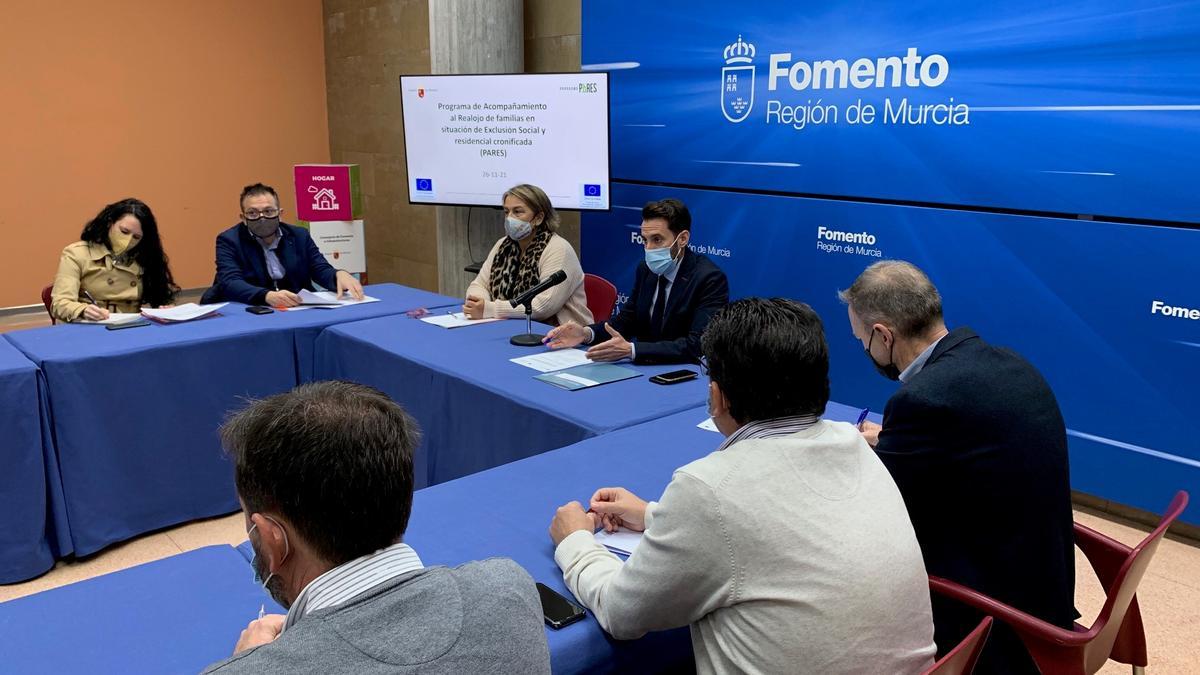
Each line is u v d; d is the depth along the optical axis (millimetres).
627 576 1111
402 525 836
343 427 801
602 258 4754
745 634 1039
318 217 5195
